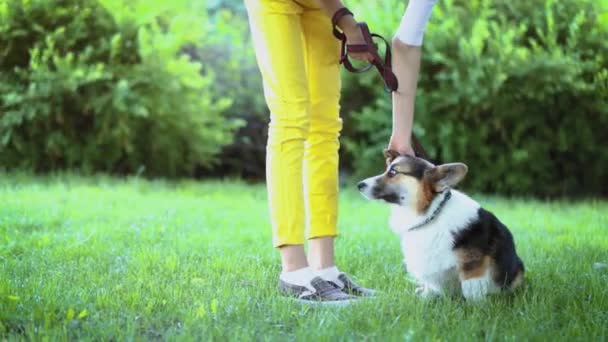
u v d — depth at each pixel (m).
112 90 10.14
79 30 10.18
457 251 4.10
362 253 5.56
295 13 4.12
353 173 11.27
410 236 4.24
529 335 3.41
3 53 10.08
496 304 3.99
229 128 11.59
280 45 4.06
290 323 3.71
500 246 4.20
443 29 10.11
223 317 3.68
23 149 10.30
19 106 10.10
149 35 10.55
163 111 10.51
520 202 9.48
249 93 12.20
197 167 12.21
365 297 4.13
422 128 10.21
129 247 5.55
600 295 4.18
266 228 6.82
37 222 6.40
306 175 4.45
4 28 9.91
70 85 9.80
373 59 4.18
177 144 11.21
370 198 4.33
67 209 7.21
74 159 10.52
